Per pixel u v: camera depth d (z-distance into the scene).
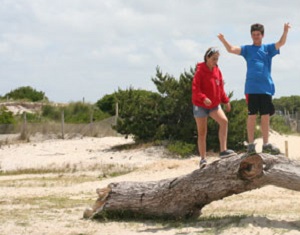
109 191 11.60
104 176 21.75
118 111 32.38
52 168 25.11
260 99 9.66
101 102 51.47
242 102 30.30
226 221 10.40
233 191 10.32
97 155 28.73
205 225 10.38
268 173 9.91
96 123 36.03
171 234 9.78
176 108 29.58
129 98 31.55
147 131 30.08
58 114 48.25
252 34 9.73
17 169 25.16
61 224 11.23
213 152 28.03
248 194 15.07
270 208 12.65
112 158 27.78
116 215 11.65
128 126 30.42
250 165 9.96
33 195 16.58
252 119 9.73
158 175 19.80
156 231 10.14
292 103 62.12
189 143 28.89
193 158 27.38
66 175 22.67
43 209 13.43
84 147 31.27
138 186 11.38
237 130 28.33
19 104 53.19
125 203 11.42
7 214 12.62
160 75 30.22
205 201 10.75
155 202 11.13
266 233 9.32
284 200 13.88
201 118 10.05
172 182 10.88
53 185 19.02
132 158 27.59
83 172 23.72
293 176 9.80
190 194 10.70
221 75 10.12
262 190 15.56
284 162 9.97
